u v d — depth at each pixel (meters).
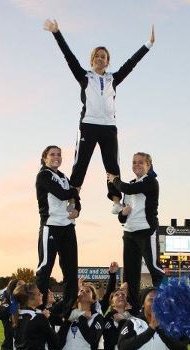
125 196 10.13
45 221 9.34
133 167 9.88
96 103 9.92
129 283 10.05
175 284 6.81
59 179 9.40
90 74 10.05
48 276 9.17
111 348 9.48
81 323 9.23
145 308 7.15
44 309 9.14
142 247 9.83
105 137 9.95
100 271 54.88
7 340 12.55
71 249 9.33
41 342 8.26
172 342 7.04
